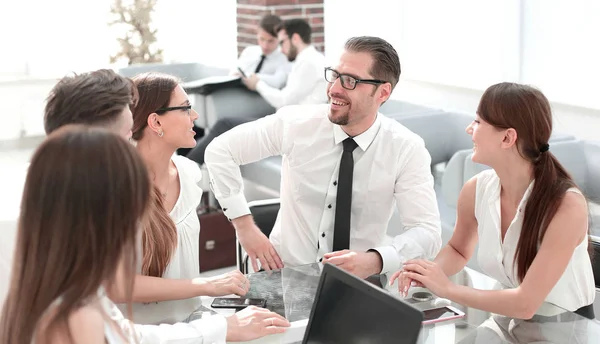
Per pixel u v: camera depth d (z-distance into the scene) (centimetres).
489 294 220
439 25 603
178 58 791
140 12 748
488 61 564
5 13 735
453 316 216
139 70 655
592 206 399
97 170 134
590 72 492
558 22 510
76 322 141
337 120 266
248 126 290
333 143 279
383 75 263
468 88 563
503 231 242
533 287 217
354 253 249
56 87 197
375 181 277
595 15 484
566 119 493
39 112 745
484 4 561
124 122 198
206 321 203
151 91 234
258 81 603
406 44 635
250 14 722
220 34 768
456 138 478
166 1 774
